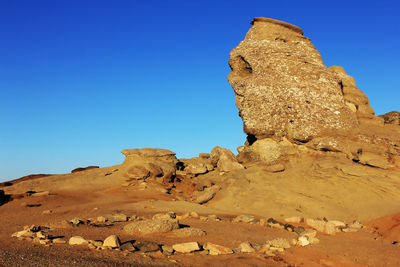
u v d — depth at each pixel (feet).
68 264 29.37
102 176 140.87
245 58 138.41
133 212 77.56
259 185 107.34
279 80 129.70
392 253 45.29
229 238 48.57
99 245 37.86
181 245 38.86
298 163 117.50
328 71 132.77
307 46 140.46
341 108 123.85
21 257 30.94
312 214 84.99
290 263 38.27
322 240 52.39
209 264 34.37
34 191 113.29
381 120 133.49
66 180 136.05
